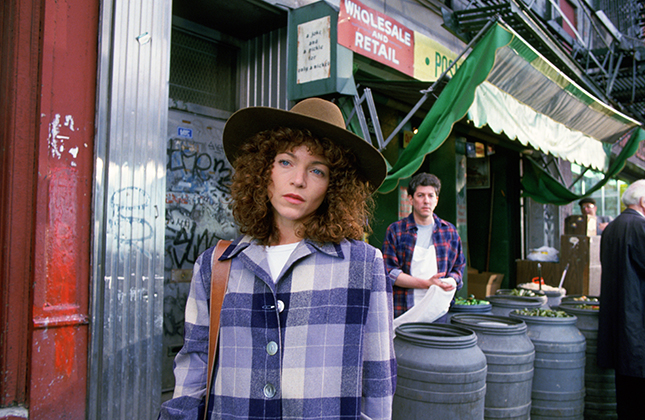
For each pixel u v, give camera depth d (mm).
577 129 5059
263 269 1170
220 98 4012
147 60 2516
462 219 6293
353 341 1110
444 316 3357
